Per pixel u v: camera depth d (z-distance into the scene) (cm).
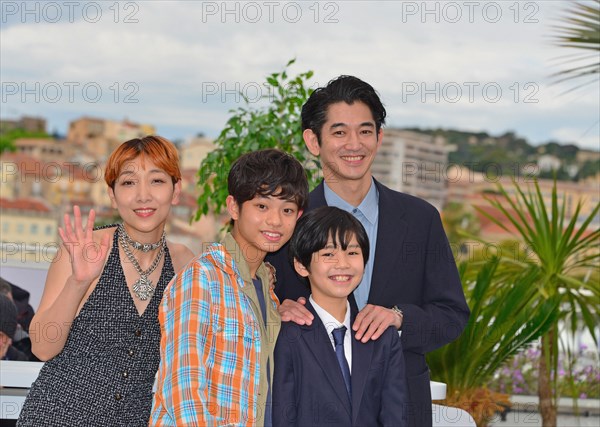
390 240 245
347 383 226
